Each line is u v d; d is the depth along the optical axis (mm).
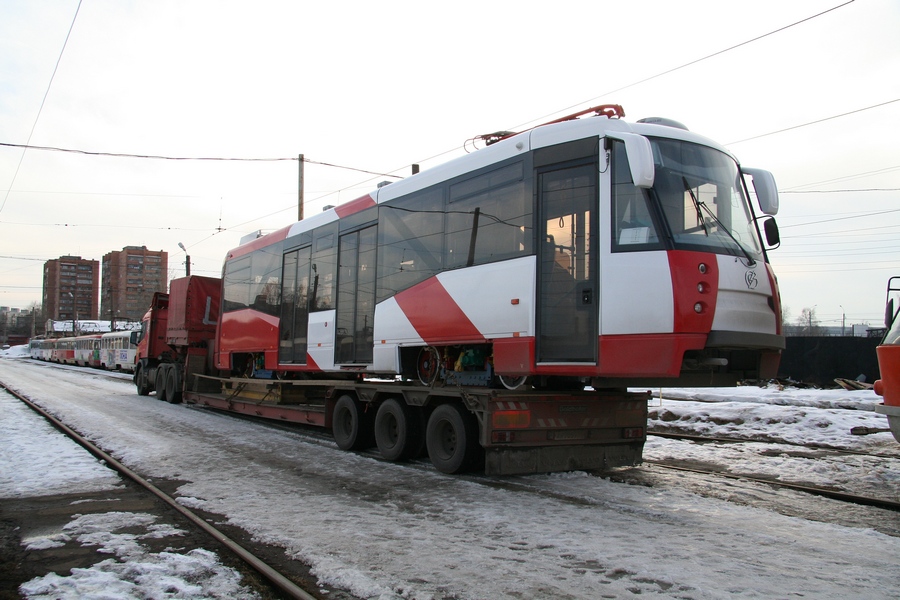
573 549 5004
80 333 65688
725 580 4320
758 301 6719
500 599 4020
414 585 4246
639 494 6977
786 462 9023
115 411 15695
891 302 6910
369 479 7840
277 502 6621
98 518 5961
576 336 6773
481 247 7953
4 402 17812
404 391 8922
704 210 6750
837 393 17703
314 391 13016
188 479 7805
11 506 6473
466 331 8023
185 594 4152
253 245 14578
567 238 6984
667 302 6211
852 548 5090
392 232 9695
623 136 6457
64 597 4078
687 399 17719
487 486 7406
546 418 7707
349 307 10641
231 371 15867
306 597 4004
